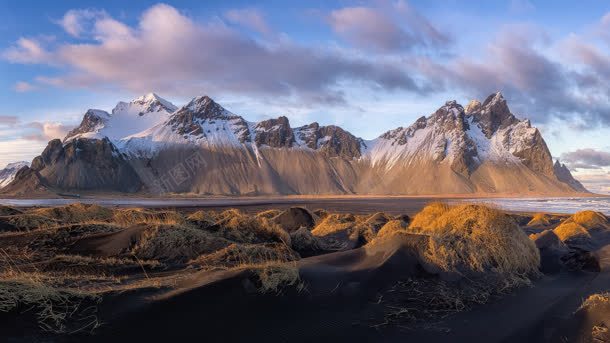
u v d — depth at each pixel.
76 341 4.84
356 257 10.00
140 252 9.74
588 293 9.34
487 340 6.45
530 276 11.02
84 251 9.86
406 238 10.12
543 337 6.66
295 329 6.14
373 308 7.35
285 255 10.85
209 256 9.88
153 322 5.50
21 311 5.14
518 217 34.53
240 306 6.31
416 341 6.27
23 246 10.12
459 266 9.79
